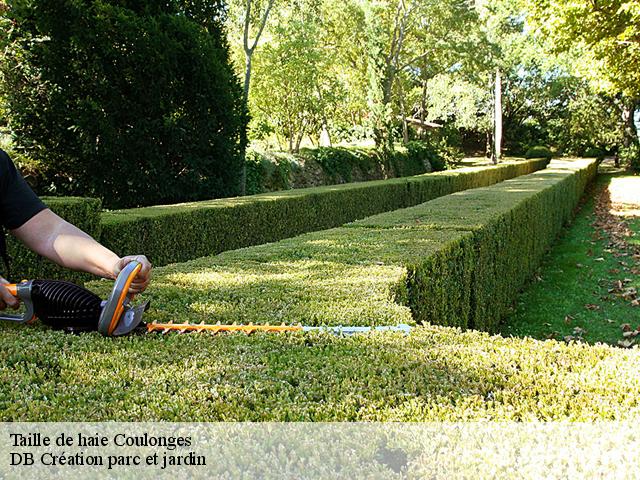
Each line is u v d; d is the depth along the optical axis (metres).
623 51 12.99
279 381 1.62
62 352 1.80
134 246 5.89
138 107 9.00
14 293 1.98
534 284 8.12
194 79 9.55
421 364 1.78
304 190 10.47
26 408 1.39
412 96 38.09
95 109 8.41
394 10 28.11
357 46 27.81
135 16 8.79
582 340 5.84
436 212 6.49
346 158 21.80
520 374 1.70
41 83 8.61
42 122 8.59
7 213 1.99
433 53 29.97
